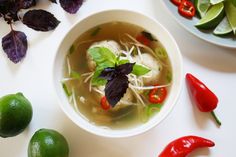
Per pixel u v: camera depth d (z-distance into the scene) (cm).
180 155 48
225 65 52
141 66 45
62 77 49
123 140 50
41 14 52
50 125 50
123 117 49
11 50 52
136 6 54
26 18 52
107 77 43
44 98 51
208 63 52
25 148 50
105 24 50
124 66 43
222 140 49
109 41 50
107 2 54
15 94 48
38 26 52
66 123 50
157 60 50
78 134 50
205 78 51
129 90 49
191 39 52
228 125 50
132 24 50
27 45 53
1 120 46
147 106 49
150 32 50
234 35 51
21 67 52
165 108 46
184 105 50
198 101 49
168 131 50
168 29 53
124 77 43
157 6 54
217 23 52
